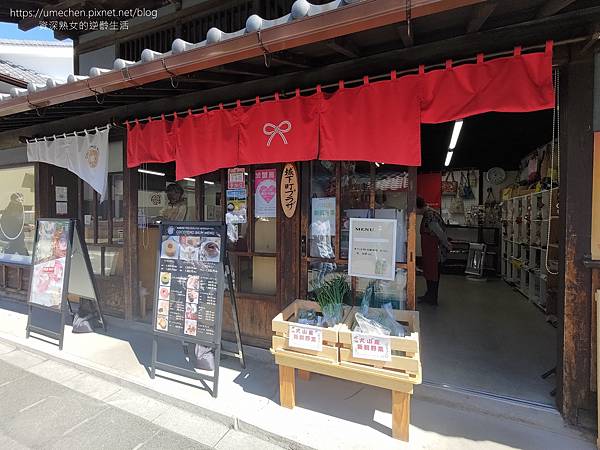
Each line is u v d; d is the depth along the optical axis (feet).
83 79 8.99
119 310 13.73
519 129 16.39
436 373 9.25
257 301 10.68
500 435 6.89
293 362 7.50
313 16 5.96
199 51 7.24
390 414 7.57
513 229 20.33
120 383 9.10
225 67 8.34
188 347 10.88
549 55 6.49
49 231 11.91
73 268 12.59
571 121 6.86
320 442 6.66
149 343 11.45
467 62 7.34
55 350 10.88
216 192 11.52
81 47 14.74
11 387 9.03
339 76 8.67
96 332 12.47
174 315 8.97
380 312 7.93
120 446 6.77
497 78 6.91
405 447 6.53
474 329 12.87
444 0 5.07
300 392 8.42
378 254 8.67
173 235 9.27
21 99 10.45
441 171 26.68
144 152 11.25
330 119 8.44
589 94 6.72
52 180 15.61
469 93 7.13
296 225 9.98
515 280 20.29
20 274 16.75
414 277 8.59
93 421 7.58
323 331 7.27
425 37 7.77
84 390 8.87
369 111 8.01
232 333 11.15
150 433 7.19
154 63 7.86
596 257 6.76
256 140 9.37
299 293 10.02
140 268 14.15
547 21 6.69
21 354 11.04
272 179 10.50
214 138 9.97
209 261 8.73
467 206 26.13
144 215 14.30
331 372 7.20
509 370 9.43
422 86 7.54
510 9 6.70
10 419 7.64
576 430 6.94
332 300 8.09
